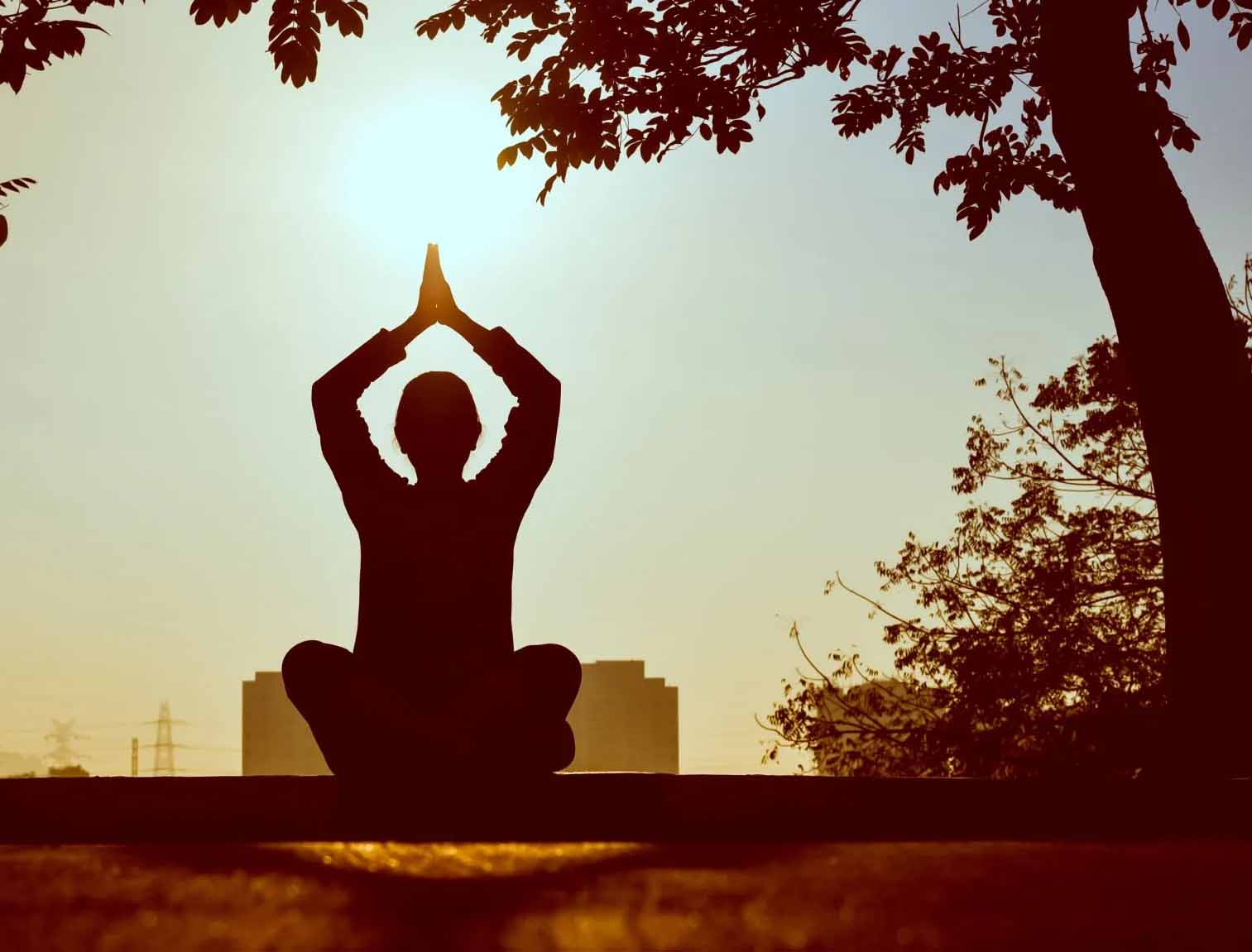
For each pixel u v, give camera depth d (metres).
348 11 10.46
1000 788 4.27
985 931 1.62
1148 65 13.59
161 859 2.57
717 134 13.67
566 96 13.64
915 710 22.73
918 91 14.68
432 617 4.52
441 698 4.45
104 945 1.54
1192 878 2.15
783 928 1.64
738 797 4.27
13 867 2.42
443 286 4.94
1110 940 1.54
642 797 4.24
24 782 4.26
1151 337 10.83
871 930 1.63
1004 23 14.60
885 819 4.24
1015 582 22.72
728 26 13.77
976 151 14.68
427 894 1.98
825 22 13.86
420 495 4.65
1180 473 10.65
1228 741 10.24
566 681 4.29
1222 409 10.69
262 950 1.51
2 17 9.95
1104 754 20.83
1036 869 2.30
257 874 2.26
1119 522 22.61
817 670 22.44
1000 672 21.47
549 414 4.81
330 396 4.76
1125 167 11.04
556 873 2.30
